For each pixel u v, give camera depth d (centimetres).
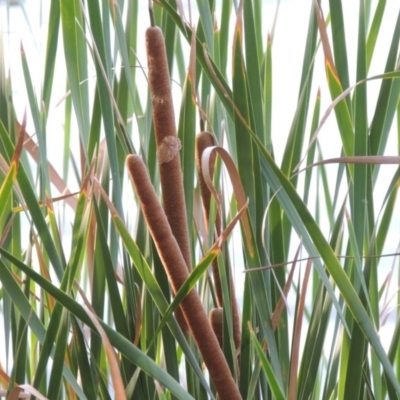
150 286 219
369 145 226
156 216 215
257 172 224
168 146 219
